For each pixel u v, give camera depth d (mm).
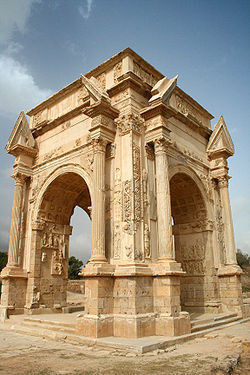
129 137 15945
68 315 18719
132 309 13227
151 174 16484
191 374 8383
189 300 20875
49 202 21297
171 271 14000
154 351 11109
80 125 19516
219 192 22922
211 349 11461
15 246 20422
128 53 17812
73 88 21047
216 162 22922
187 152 20766
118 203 15555
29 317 17641
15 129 22312
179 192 22016
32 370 8812
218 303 19938
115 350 11375
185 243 21969
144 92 17484
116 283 14031
